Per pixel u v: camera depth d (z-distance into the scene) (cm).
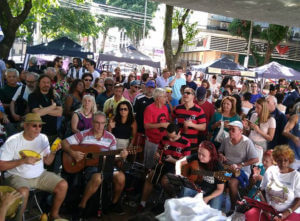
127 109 538
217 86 1397
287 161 367
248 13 385
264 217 366
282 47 3080
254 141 540
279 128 561
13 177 379
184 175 423
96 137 470
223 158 465
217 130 552
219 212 342
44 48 1352
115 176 456
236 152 467
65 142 456
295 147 523
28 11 1046
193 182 415
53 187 394
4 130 520
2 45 1024
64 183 397
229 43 3269
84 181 452
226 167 419
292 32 3219
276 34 2542
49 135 517
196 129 531
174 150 472
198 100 656
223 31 3234
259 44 2969
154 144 562
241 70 1386
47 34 3656
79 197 450
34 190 393
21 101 584
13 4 1339
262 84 1819
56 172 508
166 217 335
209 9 384
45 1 1373
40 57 1992
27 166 388
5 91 600
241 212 385
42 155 404
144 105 636
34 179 394
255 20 432
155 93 555
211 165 410
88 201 438
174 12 1364
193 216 324
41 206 440
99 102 741
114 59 1423
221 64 1391
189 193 415
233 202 448
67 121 602
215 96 1157
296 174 367
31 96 523
